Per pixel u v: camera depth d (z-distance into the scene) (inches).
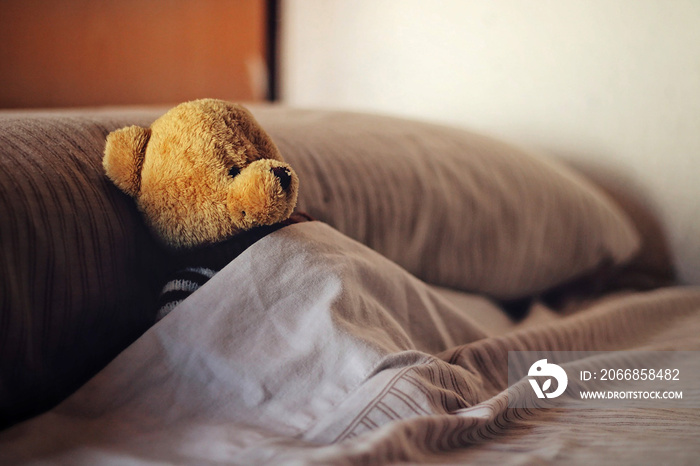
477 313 36.1
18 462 16.4
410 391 19.0
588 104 52.2
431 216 35.0
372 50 68.3
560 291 43.9
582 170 53.3
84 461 16.7
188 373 20.4
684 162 47.8
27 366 18.9
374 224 32.6
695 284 48.3
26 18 60.6
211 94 76.1
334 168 31.7
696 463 16.1
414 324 26.3
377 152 34.8
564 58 53.0
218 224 21.1
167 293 22.1
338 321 21.1
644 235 50.9
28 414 19.6
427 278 35.5
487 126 59.2
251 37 77.8
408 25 64.2
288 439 18.0
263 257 22.0
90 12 64.9
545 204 40.1
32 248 19.2
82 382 21.2
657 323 38.6
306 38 75.5
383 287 25.3
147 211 21.9
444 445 18.1
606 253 42.8
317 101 75.9
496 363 26.1
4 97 60.3
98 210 21.5
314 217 29.4
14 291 18.3
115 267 21.7
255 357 20.6
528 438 19.4
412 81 64.9
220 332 20.8
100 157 23.4
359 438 16.1
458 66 60.5
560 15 52.6
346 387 20.0
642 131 49.6
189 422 19.4
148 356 20.3
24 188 19.8
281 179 20.7
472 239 36.8
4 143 21.4
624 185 51.3
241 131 22.3
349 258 23.9
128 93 69.4
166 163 21.1
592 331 32.6
